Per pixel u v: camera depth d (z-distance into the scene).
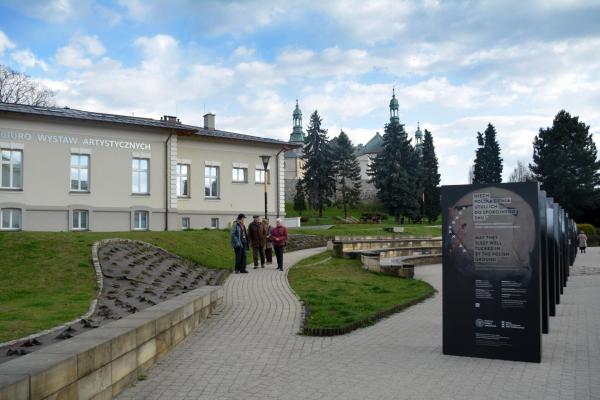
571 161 79.12
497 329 8.61
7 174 30.56
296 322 11.66
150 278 16.06
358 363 8.34
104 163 33.66
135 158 35.16
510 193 8.57
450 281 8.92
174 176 36.53
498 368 8.05
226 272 21.00
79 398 5.78
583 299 16.80
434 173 90.00
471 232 8.80
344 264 24.81
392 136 77.62
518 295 8.51
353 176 85.00
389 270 21.38
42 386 5.08
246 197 42.66
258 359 8.56
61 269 16.00
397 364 8.29
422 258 29.81
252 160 43.22
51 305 11.57
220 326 11.20
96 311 10.73
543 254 10.88
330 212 89.56
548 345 9.75
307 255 29.05
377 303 14.14
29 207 30.89
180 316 9.63
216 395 6.75
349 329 10.84
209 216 40.41
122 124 33.94
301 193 84.06
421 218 84.38
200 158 40.25
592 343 9.92
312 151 83.06
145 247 21.80
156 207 35.66
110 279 15.48
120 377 6.86
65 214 32.00
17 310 10.84
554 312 13.30
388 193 76.25
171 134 36.34
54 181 31.75
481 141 102.25
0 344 7.56
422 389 7.00
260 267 23.22
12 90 65.69
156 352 8.30
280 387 7.10
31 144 31.16
